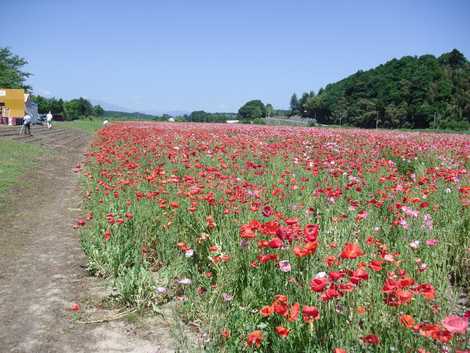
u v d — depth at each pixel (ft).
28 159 50.93
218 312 11.98
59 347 11.73
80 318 13.30
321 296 9.20
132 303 14.14
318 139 58.75
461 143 56.39
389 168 31.60
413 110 328.08
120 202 21.31
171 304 14.05
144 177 26.61
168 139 53.16
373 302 10.43
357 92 402.93
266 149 41.88
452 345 8.40
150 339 12.09
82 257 18.81
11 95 141.69
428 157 39.32
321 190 20.90
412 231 15.84
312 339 9.52
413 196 21.20
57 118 277.85
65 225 24.25
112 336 12.30
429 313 9.97
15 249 19.76
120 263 16.15
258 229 12.53
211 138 57.31
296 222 11.95
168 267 15.26
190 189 19.48
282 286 11.37
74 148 71.87
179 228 18.07
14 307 14.01
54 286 15.65
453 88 346.74
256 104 520.83
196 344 11.36
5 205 28.25
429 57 381.81
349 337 9.39
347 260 12.12
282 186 23.24
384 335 9.32
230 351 10.18
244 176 27.53
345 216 16.94
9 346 11.75
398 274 12.09
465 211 19.13
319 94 517.14
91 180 31.50
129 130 76.48
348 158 37.01
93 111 361.51
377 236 16.20
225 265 13.65
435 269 12.81
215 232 15.81
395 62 396.98
